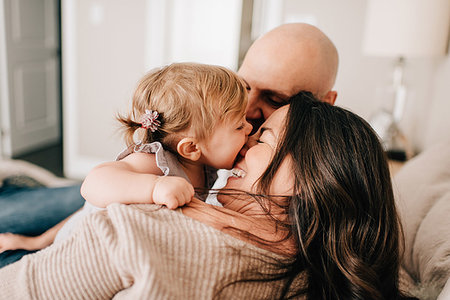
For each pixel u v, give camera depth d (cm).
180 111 70
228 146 73
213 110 70
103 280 53
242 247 58
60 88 427
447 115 201
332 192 62
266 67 85
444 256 75
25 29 369
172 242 54
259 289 60
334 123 67
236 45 316
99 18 321
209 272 55
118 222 54
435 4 200
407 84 281
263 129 73
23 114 379
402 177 112
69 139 346
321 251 63
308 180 62
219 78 72
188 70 73
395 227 68
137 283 50
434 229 84
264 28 317
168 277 51
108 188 63
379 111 256
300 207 63
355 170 64
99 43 325
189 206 63
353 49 306
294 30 87
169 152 74
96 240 54
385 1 210
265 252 61
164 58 322
